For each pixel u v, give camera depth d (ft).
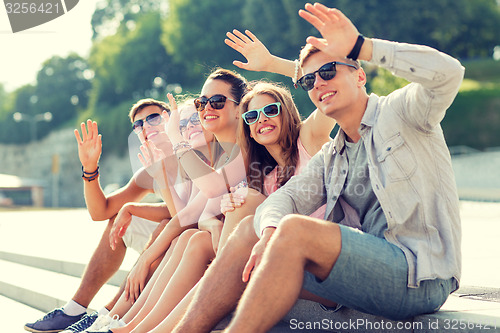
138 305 9.16
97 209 11.66
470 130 99.35
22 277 18.03
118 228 11.10
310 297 8.29
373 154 7.37
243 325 5.98
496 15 132.77
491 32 133.39
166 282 8.95
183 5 126.21
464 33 131.95
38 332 11.41
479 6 131.23
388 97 7.47
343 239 6.50
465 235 20.58
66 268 17.89
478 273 11.84
